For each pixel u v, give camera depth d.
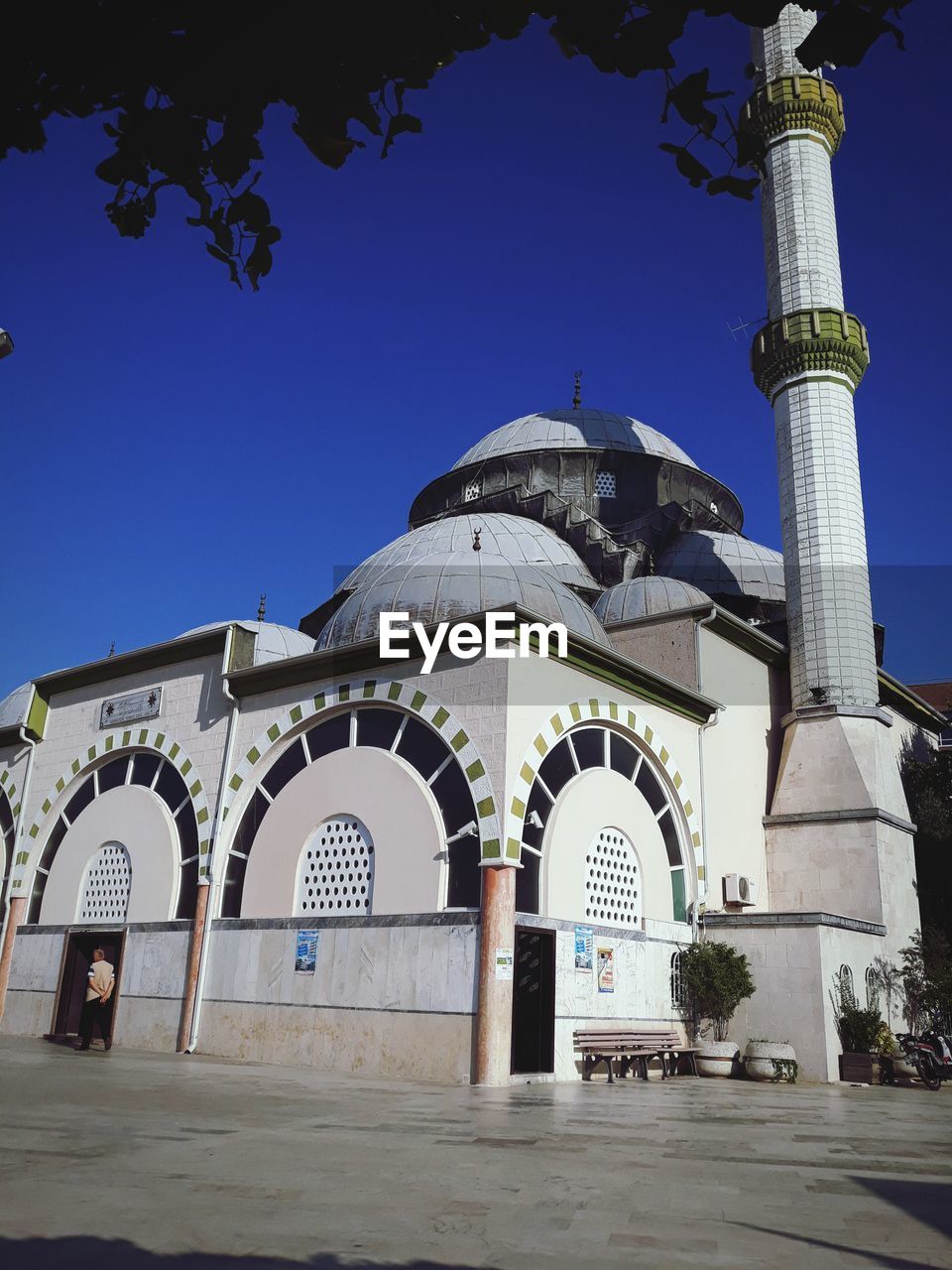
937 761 30.11
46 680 26.94
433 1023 17.17
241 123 3.64
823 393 28.17
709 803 22.91
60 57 3.26
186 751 23.20
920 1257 6.01
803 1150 10.20
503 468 38.28
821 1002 19.83
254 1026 19.55
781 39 31.23
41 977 24.34
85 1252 5.56
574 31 3.43
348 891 19.31
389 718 19.88
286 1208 6.74
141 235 3.91
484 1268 5.49
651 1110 13.38
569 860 18.86
